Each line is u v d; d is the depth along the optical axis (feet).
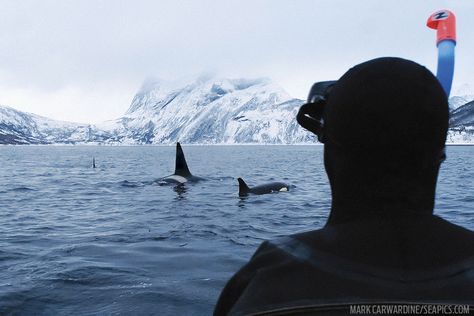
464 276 4.23
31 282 22.58
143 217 46.78
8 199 67.10
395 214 4.62
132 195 70.03
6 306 19.20
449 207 54.39
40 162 233.76
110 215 49.19
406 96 4.56
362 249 4.49
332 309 4.17
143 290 21.08
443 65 5.60
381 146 4.56
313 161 224.74
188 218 45.65
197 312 18.48
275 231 38.58
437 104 4.65
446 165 167.84
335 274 4.38
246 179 101.19
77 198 67.82
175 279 22.95
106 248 31.17
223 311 4.90
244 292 4.58
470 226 41.65
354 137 4.65
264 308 4.31
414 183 4.67
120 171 147.64
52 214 50.88
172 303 19.43
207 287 21.61
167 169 161.48
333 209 5.05
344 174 4.81
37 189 83.61
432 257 4.38
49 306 19.33
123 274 23.85
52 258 28.22
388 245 4.45
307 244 4.77
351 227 4.68
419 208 4.72
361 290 4.22
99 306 19.20
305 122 5.49
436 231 4.55
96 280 22.82
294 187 76.84
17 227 41.88
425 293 4.14
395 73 4.71
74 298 20.21
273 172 133.08
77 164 208.03
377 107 4.56
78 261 27.14
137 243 32.81
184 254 28.96
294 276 4.48
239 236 35.70
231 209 52.21
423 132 4.55
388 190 4.64
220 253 29.22
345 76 5.02
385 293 4.17
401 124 4.51
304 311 4.21
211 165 184.24
